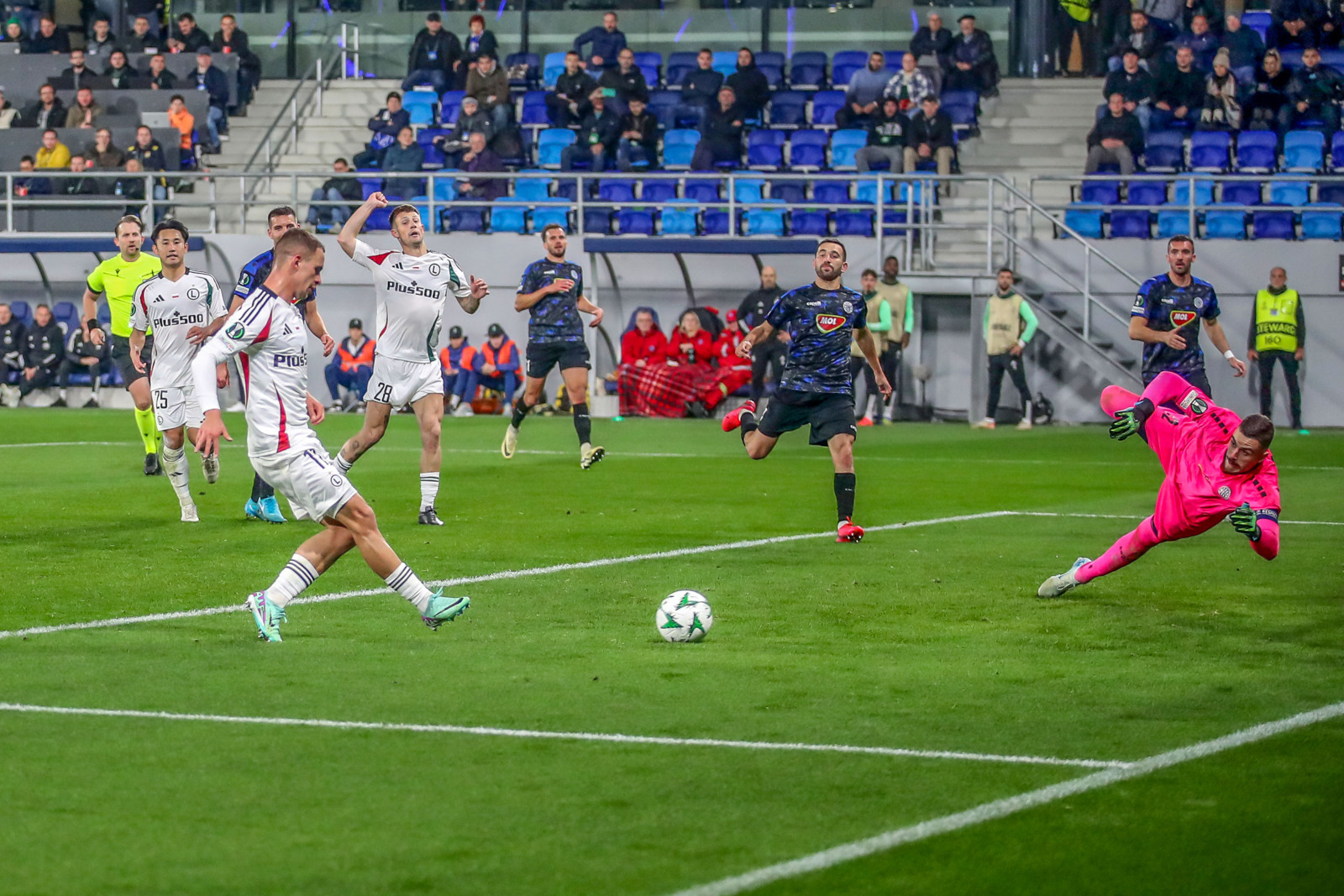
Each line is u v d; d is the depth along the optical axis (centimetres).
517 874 724
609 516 2062
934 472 2728
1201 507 1358
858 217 4334
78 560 1659
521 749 936
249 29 5553
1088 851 761
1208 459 1362
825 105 4938
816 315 1822
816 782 871
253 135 5241
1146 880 724
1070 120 4900
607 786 862
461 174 4325
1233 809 827
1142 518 2088
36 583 1516
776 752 932
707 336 4162
